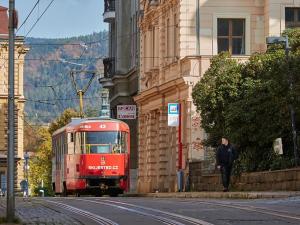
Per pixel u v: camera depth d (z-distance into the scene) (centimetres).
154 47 8131
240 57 6712
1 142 11662
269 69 5288
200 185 6278
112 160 6359
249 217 2723
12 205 2617
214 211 3050
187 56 6775
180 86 6956
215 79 5766
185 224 2509
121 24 9725
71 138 6481
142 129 8525
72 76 9488
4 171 11581
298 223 2472
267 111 5125
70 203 4109
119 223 2595
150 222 2623
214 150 6166
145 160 8381
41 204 4038
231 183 5397
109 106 10500
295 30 5372
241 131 5241
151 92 7812
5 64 11900
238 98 5653
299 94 4781
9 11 2673
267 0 6819
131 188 9288
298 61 4894
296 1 6781
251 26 6925
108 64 10175
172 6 7331
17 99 11781
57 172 7181
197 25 6956
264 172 4844
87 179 6334
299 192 4172
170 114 6762
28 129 15862
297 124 5003
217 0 6944
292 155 5078
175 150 7256
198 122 6675
